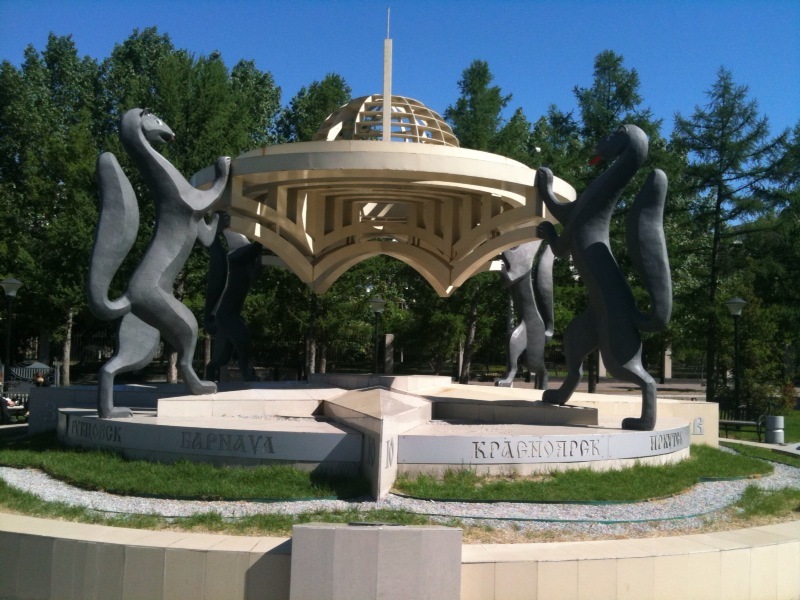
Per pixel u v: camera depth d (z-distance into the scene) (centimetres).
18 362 4284
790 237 3366
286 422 1291
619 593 691
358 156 1441
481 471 1081
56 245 2956
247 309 3194
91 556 696
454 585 650
